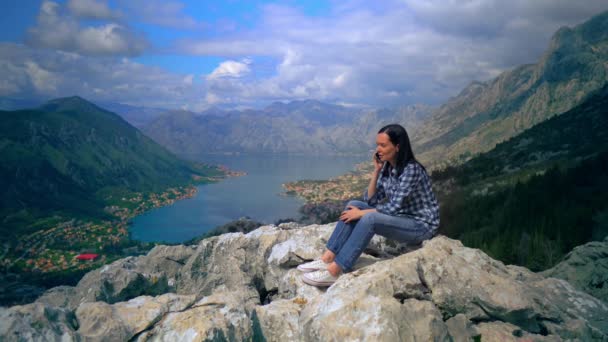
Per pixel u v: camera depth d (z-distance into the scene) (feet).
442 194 334.85
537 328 17.57
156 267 29.66
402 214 20.61
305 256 24.80
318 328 15.76
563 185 169.99
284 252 25.59
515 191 194.08
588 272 32.27
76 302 23.79
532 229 110.11
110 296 24.17
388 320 14.93
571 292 20.42
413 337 14.82
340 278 18.56
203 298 17.76
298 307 19.06
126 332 14.87
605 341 17.11
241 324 16.42
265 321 18.24
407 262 18.30
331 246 21.01
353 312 15.72
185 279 28.30
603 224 99.55
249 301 21.04
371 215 19.84
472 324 17.25
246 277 26.43
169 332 15.11
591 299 19.95
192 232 613.93
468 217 197.26
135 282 25.35
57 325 13.91
